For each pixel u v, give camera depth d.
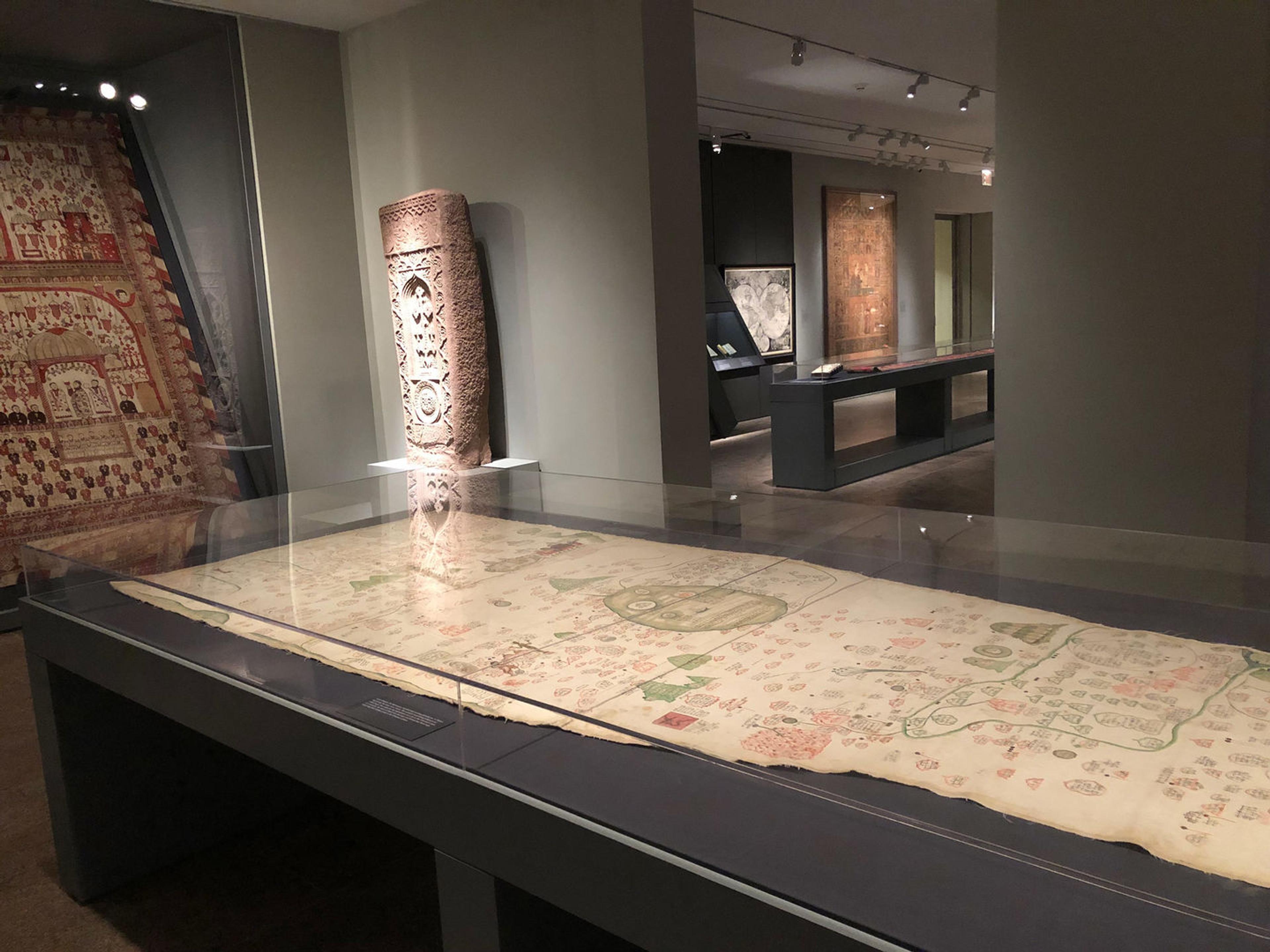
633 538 2.25
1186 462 3.68
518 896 1.30
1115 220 3.69
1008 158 3.93
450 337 4.96
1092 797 0.99
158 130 4.96
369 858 2.47
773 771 1.09
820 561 1.93
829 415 6.65
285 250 5.41
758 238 10.89
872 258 12.59
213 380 5.22
